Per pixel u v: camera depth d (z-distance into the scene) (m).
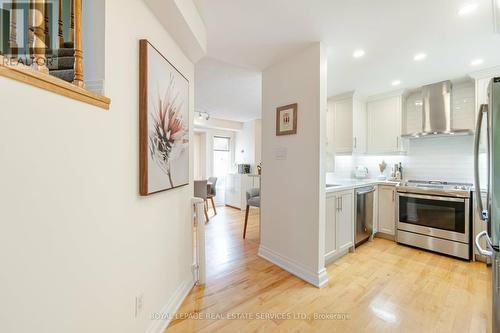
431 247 2.88
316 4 1.66
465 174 3.09
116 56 1.10
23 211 0.66
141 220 1.32
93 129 0.94
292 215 2.40
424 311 1.73
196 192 4.34
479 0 1.57
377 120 3.74
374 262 2.61
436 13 1.72
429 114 3.20
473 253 2.62
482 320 1.62
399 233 3.19
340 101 3.72
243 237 3.57
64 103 0.79
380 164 3.89
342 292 2.00
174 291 1.76
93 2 1.03
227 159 6.88
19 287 0.65
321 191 2.16
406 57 2.45
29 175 0.68
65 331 0.81
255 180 5.93
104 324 1.01
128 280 1.20
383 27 1.92
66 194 0.81
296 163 2.37
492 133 1.12
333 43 2.19
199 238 2.15
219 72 3.00
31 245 0.69
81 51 0.94
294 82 2.40
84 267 0.90
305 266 2.24
